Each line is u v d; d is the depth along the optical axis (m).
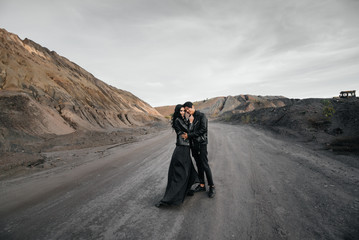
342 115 9.63
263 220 2.50
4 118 10.15
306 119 11.41
